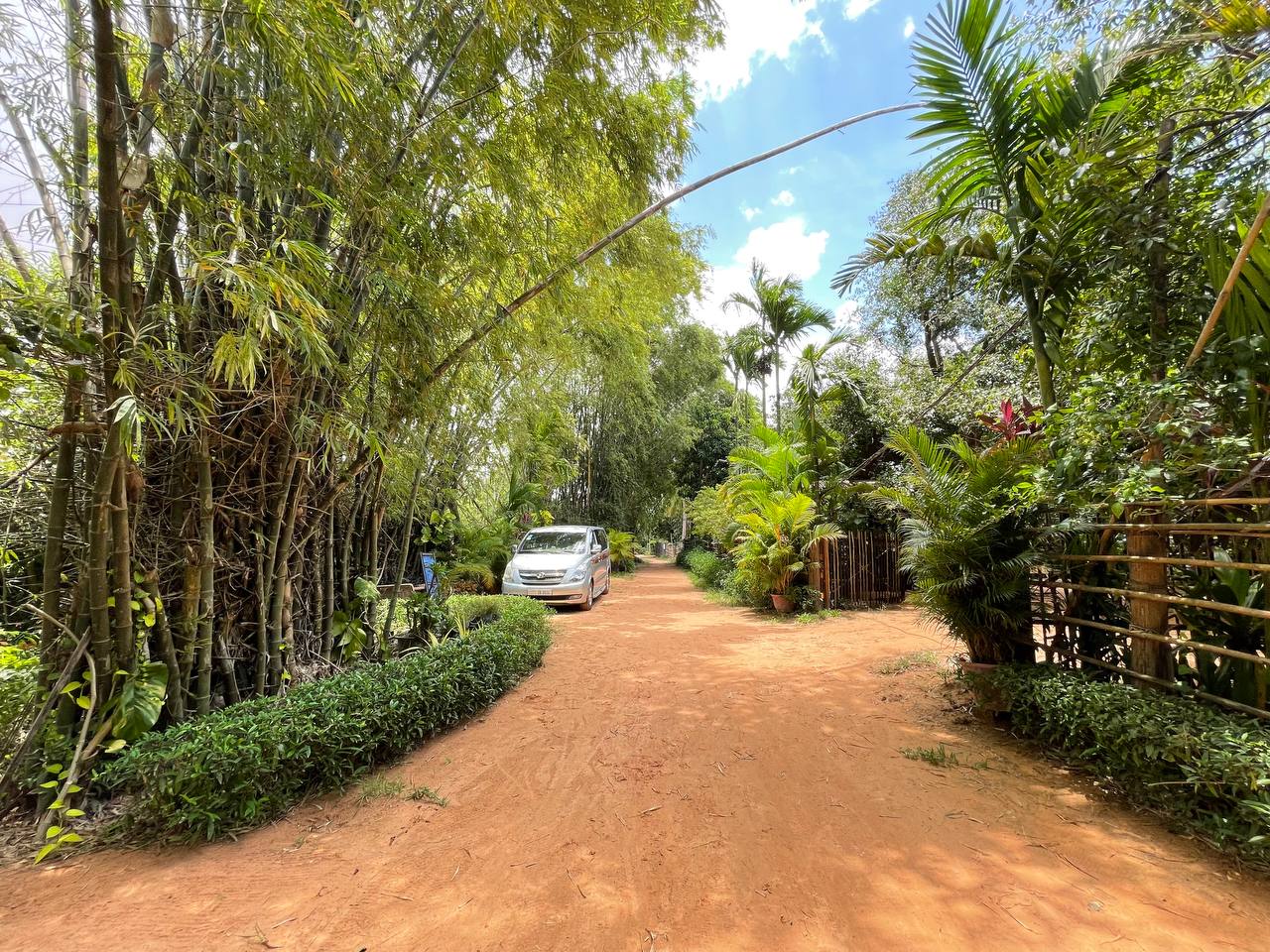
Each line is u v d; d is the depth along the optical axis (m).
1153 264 3.18
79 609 2.62
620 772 3.13
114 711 2.61
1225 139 3.18
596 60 3.90
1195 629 2.88
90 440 2.65
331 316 2.89
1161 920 1.85
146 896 2.04
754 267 11.36
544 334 5.11
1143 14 3.51
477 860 2.28
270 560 3.44
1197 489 2.77
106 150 2.14
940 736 3.56
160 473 2.96
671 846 2.37
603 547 11.67
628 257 5.11
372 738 3.02
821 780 2.96
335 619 4.13
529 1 3.28
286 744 2.60
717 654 5.98
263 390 3.10
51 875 2.17
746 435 14.93
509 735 3.71
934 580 3.96
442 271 3.65
